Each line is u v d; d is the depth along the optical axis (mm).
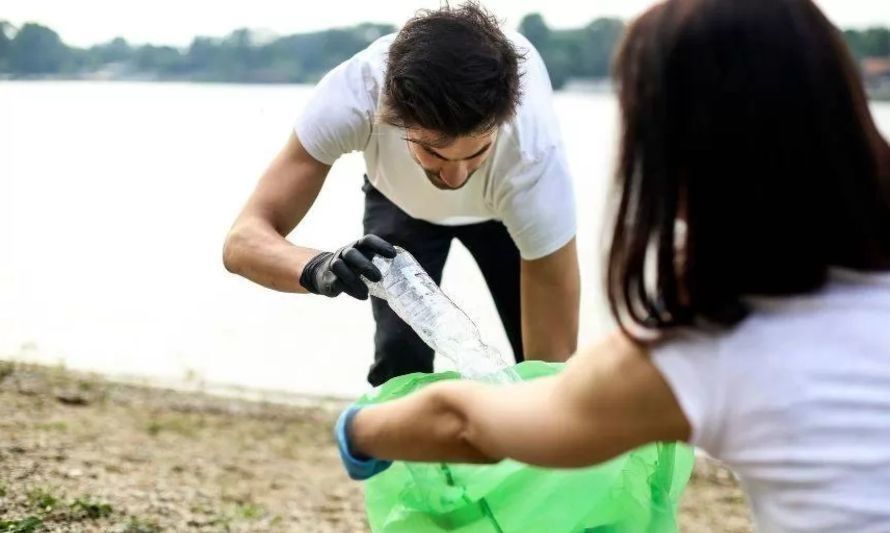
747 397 1634
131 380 6570
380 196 3359
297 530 4230
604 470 2156
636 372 1657
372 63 2895
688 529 4801
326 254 2598
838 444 1619
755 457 1660
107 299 8086
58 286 8320
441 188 2818
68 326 7426
